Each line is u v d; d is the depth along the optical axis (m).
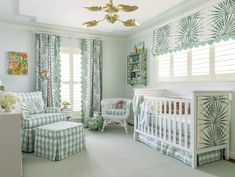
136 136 4.04
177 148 3.05
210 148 2.85
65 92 5.12
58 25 4.60
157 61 4.64
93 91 5.34
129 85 5.70
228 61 3.11
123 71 5.87
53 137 2.98
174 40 4.02
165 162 2.91
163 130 3.28
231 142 3.05
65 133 3.08
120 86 5.86
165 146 3.28
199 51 3.58
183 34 3.79
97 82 5.41
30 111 3.81
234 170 2.64
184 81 3.88
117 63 5.80
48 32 4.88
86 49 5.30
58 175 2.48
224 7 3.06
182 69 3.95
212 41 3.25
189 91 3.78
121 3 3.29
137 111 3.93
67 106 4.76
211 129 2.86
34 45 4.76
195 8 3.52
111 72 5.72
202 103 2.77
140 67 5.00
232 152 3.03
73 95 5.22
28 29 4.67
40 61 4.72
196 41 3.53
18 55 4.54
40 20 4.22
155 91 4.23
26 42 4.66
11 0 3.21
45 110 4.18
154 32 4.60
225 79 3.14
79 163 2.86
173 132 3.07
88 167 2.72
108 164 2.83
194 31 3.56
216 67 3.28
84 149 3.46
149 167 2.73
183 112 2.97
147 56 4.96
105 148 3.53
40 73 4.69
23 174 2.50
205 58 3.47
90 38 5.36
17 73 4.53
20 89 4.60
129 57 5.45
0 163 2.05
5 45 4.44
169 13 3.79
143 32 5.04
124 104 5.06
